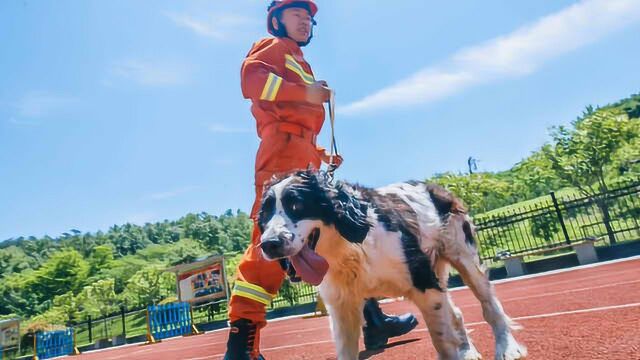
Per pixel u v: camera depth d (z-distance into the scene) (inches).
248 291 109.6
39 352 1056.2
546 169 789.9
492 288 131.0
